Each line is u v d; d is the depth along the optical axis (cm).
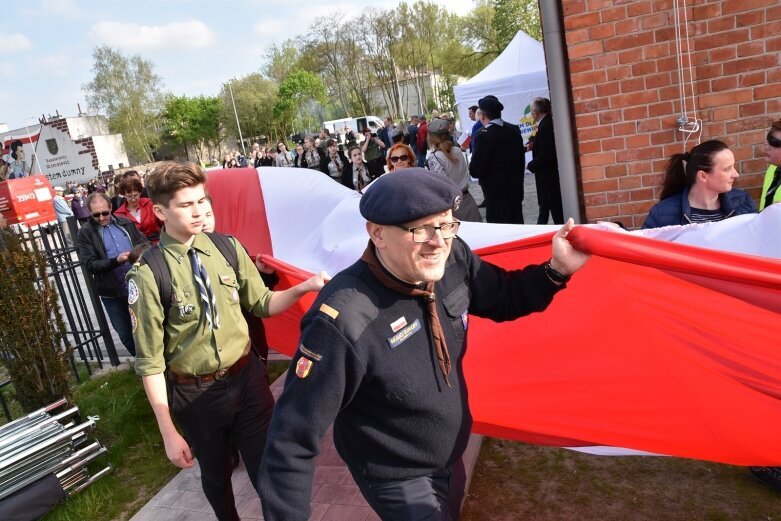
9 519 336
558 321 239
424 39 5412
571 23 407
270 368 510
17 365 401
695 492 289
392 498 175
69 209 1761
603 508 287
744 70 383
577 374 250
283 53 7425
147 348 232
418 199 145
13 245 399
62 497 360
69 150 4025
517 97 1484
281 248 410
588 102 418
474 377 271
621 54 402
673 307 209
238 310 252
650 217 340
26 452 348
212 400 245
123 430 445
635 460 319
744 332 204
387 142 2111
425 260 153
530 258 242
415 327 163
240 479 349
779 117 383
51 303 411
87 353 653
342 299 157
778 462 234
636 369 237
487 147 698
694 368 222
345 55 5534
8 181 1375
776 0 366
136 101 6531
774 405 218
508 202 721
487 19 4991
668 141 409
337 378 154
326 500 313
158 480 379
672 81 398
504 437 291
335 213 388
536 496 302
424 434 171
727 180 309
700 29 385
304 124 7169
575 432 267
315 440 158
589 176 432
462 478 199
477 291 188
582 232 180
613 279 212
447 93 5619
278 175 419
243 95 6919
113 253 502
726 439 238
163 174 230
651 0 387
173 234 240
